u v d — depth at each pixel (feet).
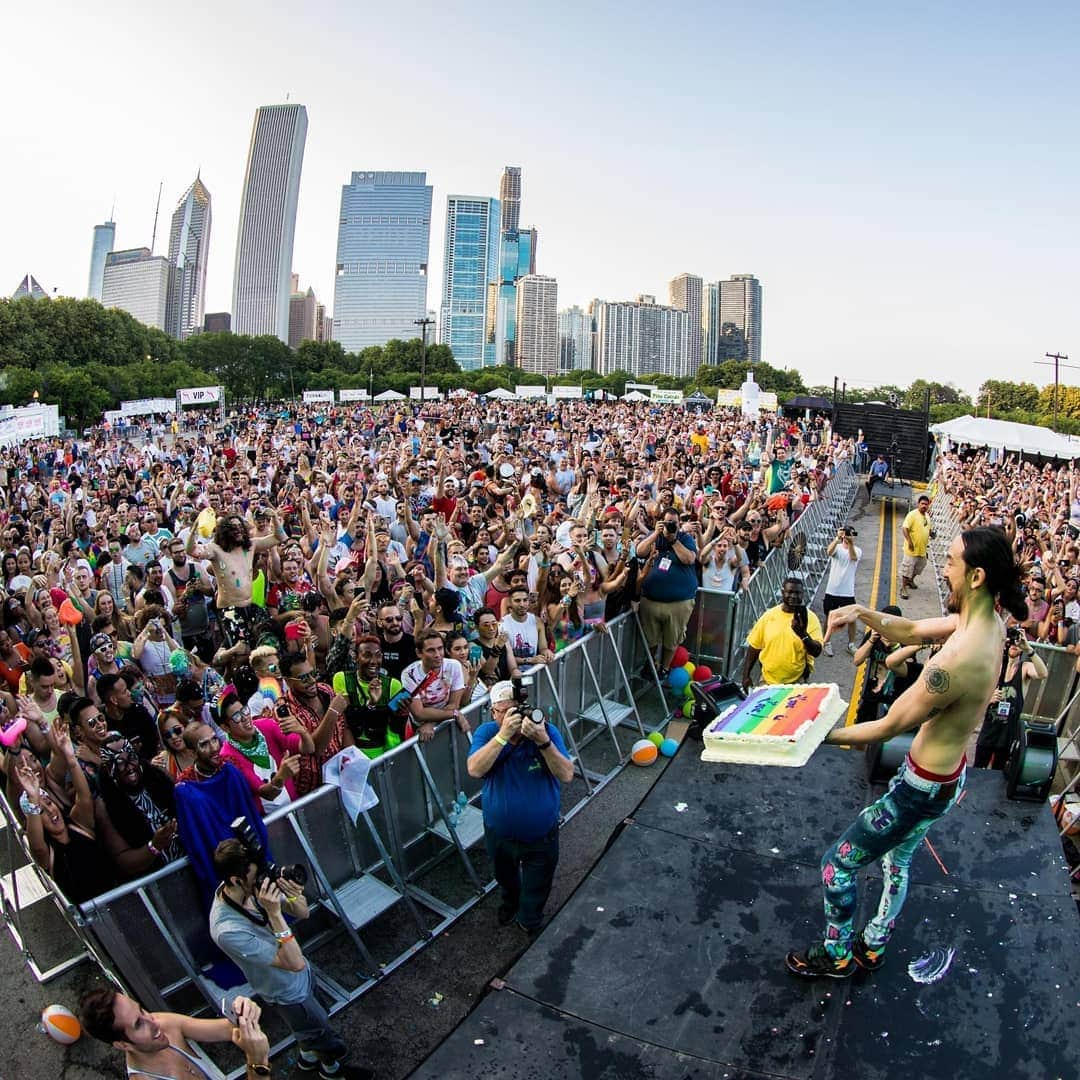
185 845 16.02
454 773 21.72
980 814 17.53
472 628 27.96
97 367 245.04
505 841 17.99
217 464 83.05
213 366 377.30
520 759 17.76
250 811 16.69
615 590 30.01
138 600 31.53
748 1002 12.96
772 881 15.81
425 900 19.92
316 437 118.32
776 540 43.60
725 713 12.37
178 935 15.72
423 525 39.88
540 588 29.50
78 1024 16.88
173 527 52.75
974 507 58.80
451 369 417.28
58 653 26.96
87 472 96.02
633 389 305.32
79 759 18.08
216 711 22.94
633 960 13.93
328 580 32.68
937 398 392.47
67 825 17.62
